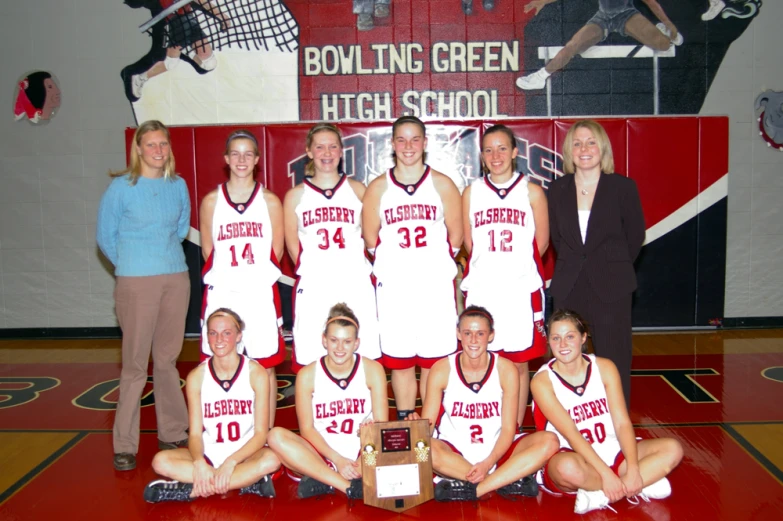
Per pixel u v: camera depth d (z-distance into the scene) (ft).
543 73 20.27
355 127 19.29
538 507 9.87
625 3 19.97
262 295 11.49
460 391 10.52
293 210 11.60
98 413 14.12
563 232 11.23
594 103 20.34
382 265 11.61
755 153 20.39
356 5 20.18
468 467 10.10
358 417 10.69
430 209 11.46
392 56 20.33
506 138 11.37
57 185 20.79
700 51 20.11
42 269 21.02
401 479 9.82
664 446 9.96
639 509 9.72
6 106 20.57
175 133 19.30
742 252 20.67
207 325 10.51
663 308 19.71
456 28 20.21
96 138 20.66
